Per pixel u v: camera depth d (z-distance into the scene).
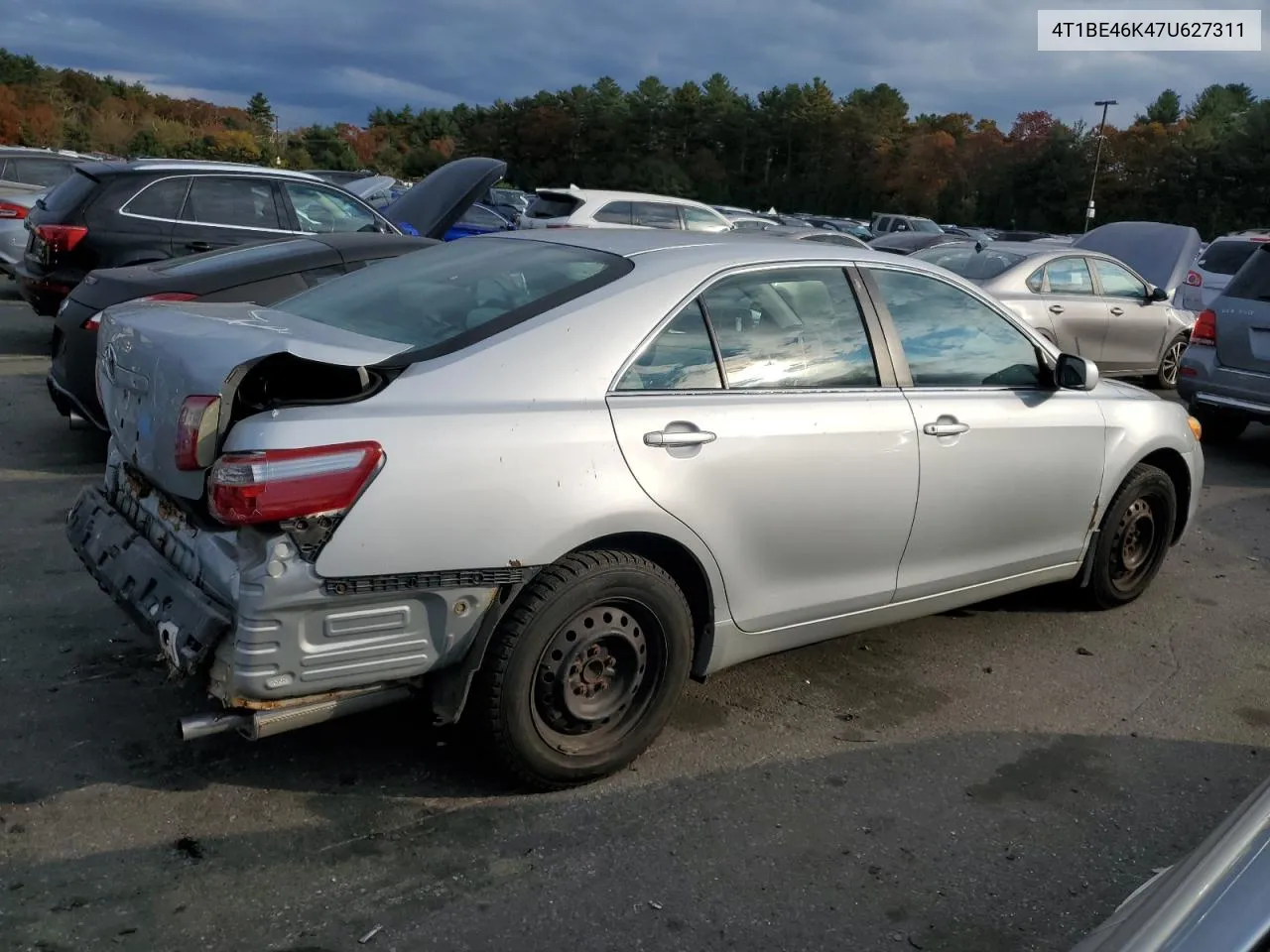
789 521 3.60
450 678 3.06
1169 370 12.00
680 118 108.06
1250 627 5.12
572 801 3.29
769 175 108.12
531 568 3.04
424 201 11.47
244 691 2.74
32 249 9.07
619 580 3.21
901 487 3.89
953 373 4.20
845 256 3.97
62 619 4.29
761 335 3.64
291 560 2.71
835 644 4.64
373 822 3.12
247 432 2.73
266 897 2.76
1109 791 3.54
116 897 2.72
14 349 10.45
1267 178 71.31
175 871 2.85
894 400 3.91
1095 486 4.73
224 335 3.09
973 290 4.36
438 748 3.53
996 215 83.88
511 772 3.22
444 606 2.93
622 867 2.98
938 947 2.73
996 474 4.24
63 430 7.31
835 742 3.77
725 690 4.13
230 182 9.40
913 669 4.43
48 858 2.86
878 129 101.81
